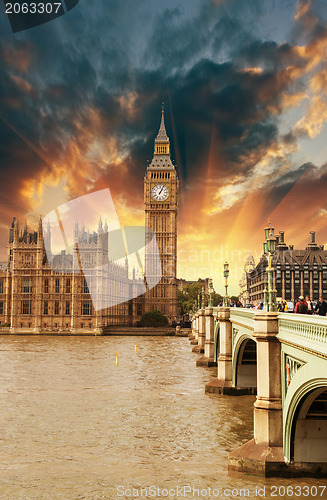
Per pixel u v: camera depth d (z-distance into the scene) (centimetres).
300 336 2212
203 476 2769
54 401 4828
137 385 5788
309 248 19262
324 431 2547
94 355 9750
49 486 2672
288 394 2441
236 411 4353
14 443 3456
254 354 5122
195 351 10425
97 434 3669
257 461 2625
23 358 9038
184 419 4088
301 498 2425
